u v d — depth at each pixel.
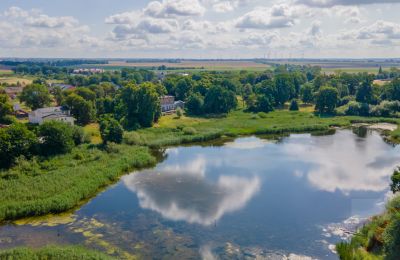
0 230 54.09
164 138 110.38
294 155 96.25
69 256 45.03
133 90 127.25
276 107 176.12
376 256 44.44
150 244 50.41
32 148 83.94
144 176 79.50
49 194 64.44
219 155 97.06
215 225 56.22
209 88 162.25
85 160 83.44
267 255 47.75
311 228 55.19
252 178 78.25
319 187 72.69
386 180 76.19
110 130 97.75
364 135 121.44
